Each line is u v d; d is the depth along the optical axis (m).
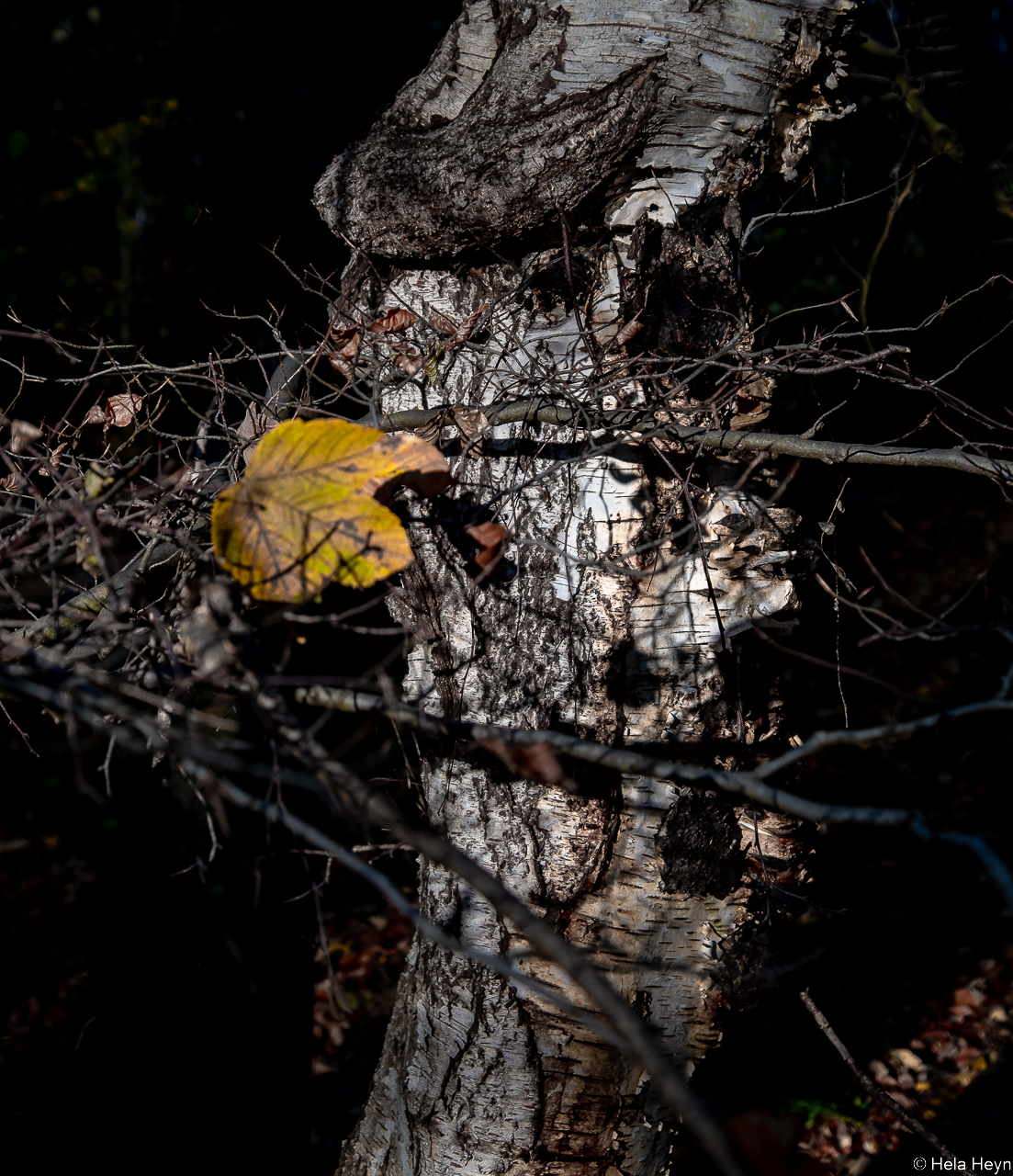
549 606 2.23
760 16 2.12
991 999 5.23
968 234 6.18
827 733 1.36
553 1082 2.31
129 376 2.72
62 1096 4.27
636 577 2.19
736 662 2.21
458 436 2.23
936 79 6.36
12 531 2.11
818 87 2.27
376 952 5.72
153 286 6.88
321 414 2.46
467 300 2.30
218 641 1.61
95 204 7.72
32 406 3.58
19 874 6.39
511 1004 2.29
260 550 1.73
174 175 7.67
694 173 2.18
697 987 2.29
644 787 2.26
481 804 2.29
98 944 3.05
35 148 8.04
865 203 6.17
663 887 2.26
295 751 1.35
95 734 1.89
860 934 5.69
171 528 2.08
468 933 2.31
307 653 2.55
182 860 2.80
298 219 3.32
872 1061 4.86
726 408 2.20
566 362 2.22
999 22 6.59
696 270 2.20
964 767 7.07
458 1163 2.37
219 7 7.89
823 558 2.34
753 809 2.27
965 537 8.71
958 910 5.86
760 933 2.30
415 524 2.29
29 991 5.38
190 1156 2.96
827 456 1.88
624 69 2.12
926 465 1.85
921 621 8.14
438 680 2.32
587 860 2.25
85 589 2.08
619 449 2.17
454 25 2.34
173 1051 2.94
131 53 8.20
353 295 2.41
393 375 2.34
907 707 7.55
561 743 1.39
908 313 6.18
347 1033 5.16
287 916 3.05
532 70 2.18
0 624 1.61
